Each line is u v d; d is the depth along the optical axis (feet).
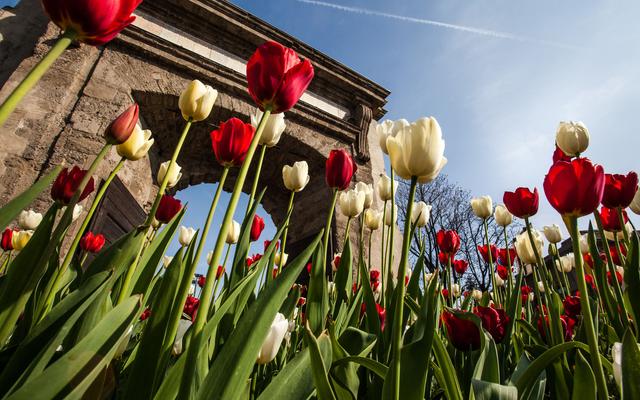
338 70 32.22
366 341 3.42
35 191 2.33
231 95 25.86
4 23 22.35
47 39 21.30
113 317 1.98
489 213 7.26
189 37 26.89
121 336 1.92
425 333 2.48
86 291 2.53
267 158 31.07
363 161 30.86
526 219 5.19
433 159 2.60
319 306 3.89
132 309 2.10
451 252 6.74
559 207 2.64
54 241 2.21
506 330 4.34
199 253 2.53
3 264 7.85
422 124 2.65
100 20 1.82
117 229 20.65
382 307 5.15
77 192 2.45
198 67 24.72
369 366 2.58
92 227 17.53
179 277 2.35
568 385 3.45
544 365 2.83
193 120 3.98
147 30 25.31
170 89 23.47
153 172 27.22
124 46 22.84
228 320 3.31
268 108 2.74
